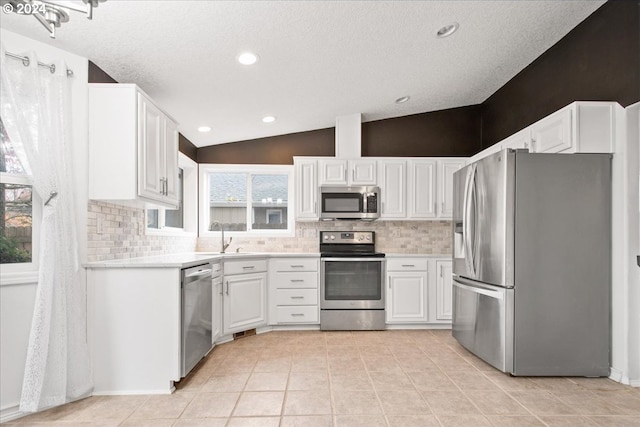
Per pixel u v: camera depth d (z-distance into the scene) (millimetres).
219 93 2957
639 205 2299
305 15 2076
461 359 2781
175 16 1911
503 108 3793
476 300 2723
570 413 1910
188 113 3312
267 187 4445
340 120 4066
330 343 3205
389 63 2887
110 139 2191
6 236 1897
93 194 2184
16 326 1876
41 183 1865
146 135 2320
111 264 2131
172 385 2191
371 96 3557
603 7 2459
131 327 2156
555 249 2402
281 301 3654
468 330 2846
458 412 1924
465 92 3898
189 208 4176
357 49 2574
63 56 2104
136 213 2875
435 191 3996
